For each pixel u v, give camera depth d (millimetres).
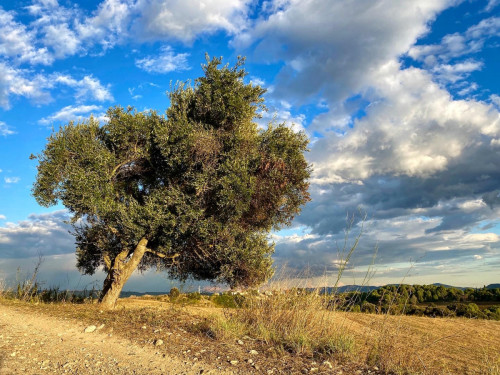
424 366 5016
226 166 11320
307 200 12680
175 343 5941
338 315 6750
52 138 11812
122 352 5426
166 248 11703
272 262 12219
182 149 11445
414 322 9633
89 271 14617
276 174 11695
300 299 7285
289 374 4453
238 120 12148
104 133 12781
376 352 5426
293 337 6137
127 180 13141
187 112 12516
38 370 4480
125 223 11109
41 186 11445
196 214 11188
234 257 11445
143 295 18719
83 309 9750
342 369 4750
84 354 5285
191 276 14055
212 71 12242
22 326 7250
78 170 11211
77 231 13609
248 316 7535
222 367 4695
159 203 11609
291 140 12578
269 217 12867
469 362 6434
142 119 11969
